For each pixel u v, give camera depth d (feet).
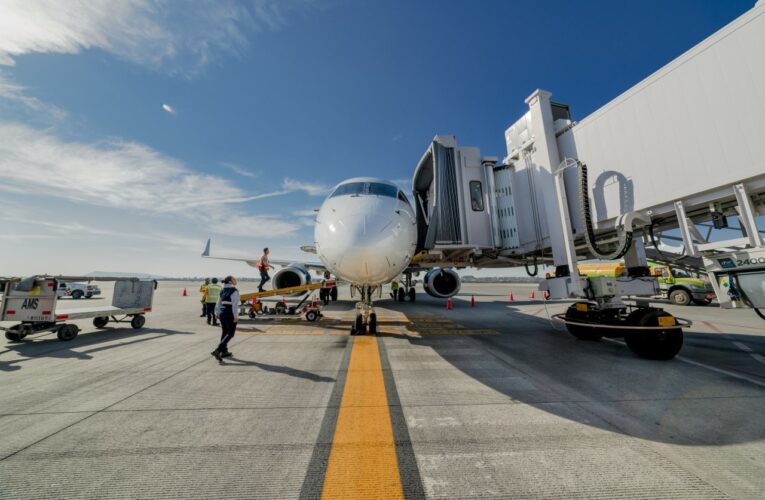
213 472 7.82
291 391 13.46
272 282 41.11
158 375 15.74
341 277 21.98
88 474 7.73
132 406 11.88
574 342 23.79
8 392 13.34
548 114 26.61
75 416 10.99
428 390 13.58
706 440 9.29
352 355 19.74
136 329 29.91
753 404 12.03
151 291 31.71
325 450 8.79
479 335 26.66
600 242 24.71
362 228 19.65
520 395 12.96
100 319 30.01
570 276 22.03
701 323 34.22
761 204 16.14
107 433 9.77
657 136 18.69
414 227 25.45
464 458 8.40
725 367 17.26
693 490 7.09
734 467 7.95
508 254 33.01
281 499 6.89
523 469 7.91
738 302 14.73
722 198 16.40
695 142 16.87
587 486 7.24
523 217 31.09
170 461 8.29
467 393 13.21
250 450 8.80
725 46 15.78
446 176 33.27
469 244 32.19
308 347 21.99
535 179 29.63
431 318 37.99
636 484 7.31
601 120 22.30
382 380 14.93
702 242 17.83
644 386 14.11
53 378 15.25
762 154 14.32
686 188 17.20
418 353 20.30
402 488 7.22
